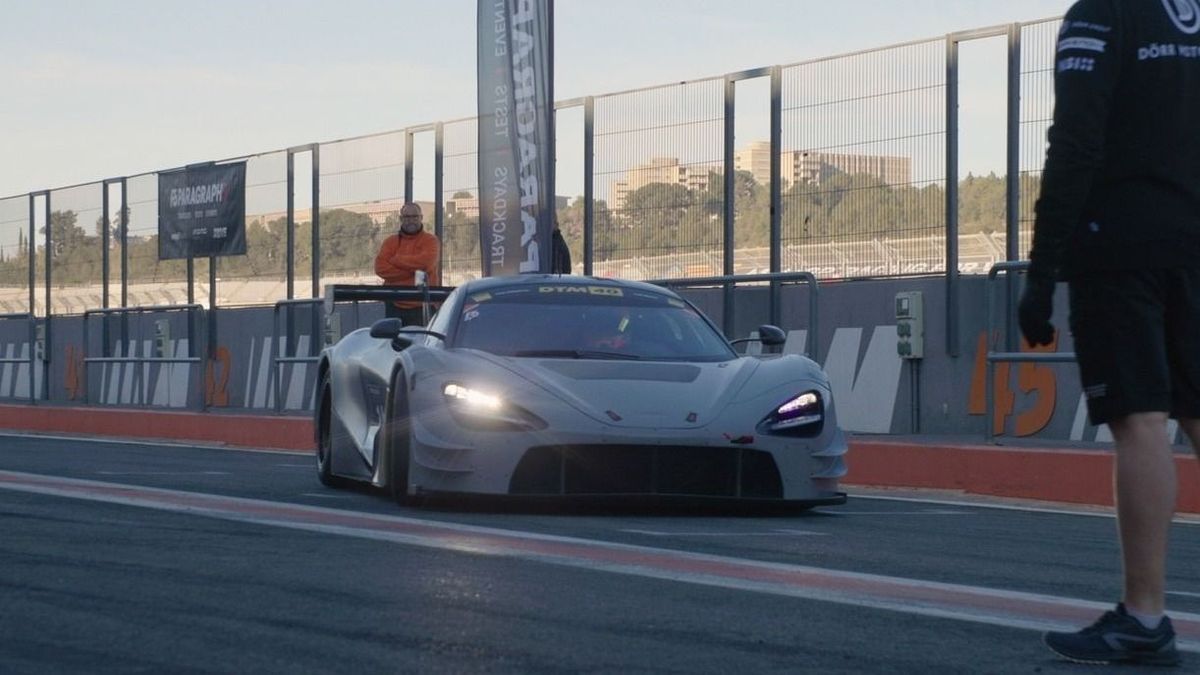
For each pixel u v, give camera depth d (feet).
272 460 57.06
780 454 34.04
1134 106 16.99
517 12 69.56
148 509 33.63
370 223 96.94
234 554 25.76
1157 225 16.81
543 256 69.31
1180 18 17.22
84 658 17.02
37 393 123.13
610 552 26.55
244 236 105.19
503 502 35.19
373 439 39.34
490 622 19.34
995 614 20.74
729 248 75.00
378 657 17.06
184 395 102.27
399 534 29.01
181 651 17.37
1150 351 16.90
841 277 70.28
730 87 75.20
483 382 34.24
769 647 18.11
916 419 66.54
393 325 39.06
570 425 33.19
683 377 35.53
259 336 103.81
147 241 113.39
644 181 79.05
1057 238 16.83
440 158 92.68
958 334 65.00
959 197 65.92
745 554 26.94
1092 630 17.39
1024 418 58.23
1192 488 40.52
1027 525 35.55
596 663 16.93
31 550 26.08
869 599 21.86
